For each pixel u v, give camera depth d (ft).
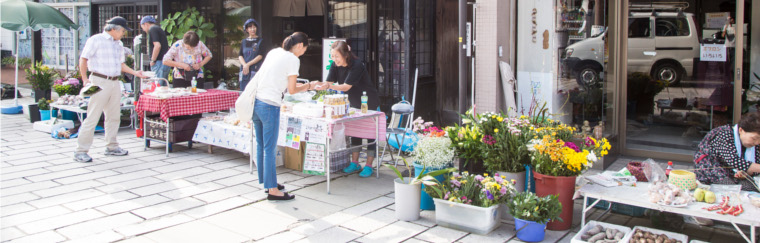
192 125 23.81
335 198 17.28
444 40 25.75
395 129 20.10
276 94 16.63
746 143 13.44
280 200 16.99
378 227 14.76
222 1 32.76
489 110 20.97
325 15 27.76
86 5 39.34
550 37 20.42
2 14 28.60
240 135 20.97
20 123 30.45
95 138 26.50
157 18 34.99
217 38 33.35
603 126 21.11
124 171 20.44
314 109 18.04
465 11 16.98
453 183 14.57
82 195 17.52
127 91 30.71
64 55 41.83
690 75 25.34
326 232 14.44
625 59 21.83
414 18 25.00
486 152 15.62
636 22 26.35
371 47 26.53
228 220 15.34
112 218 15.44
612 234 12.86
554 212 13.51
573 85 20.89
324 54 25.35
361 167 20.66
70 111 28.55
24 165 21.25
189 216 15.65
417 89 25.62
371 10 26.23
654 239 12.47
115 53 22.03
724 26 23.98
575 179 14.29
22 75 43.88
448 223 14.60
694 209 12.05
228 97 24.58
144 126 24.02
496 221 14.51
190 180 19.25
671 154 21.31
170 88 24.98
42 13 29.68
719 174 13.87
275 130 16.70
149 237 14.10
